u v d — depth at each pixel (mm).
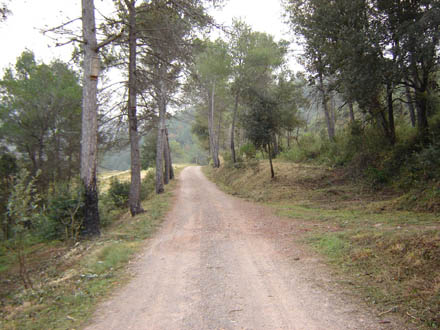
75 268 6160
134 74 12430
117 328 3580
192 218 11711
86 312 4078
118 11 11984
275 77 28109
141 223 10805
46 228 9828
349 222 8789
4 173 16516
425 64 12391
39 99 18688
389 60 11844
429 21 9977
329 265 5500
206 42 13609
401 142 14344
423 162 11234
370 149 15945
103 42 9562
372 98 13742
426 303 3643
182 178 36094
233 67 27781
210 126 37406
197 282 5031
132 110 13008
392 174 13336
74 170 22078
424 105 13406
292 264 5746
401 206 10039
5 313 4457
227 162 34625
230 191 21359
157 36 12711
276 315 3727
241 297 4332
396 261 4988
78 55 10242
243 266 5789
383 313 3602
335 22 13242
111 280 5316
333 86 14938
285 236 8008
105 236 9094
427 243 5039
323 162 20422
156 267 5992
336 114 27000
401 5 11719
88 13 9352
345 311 3730
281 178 18672
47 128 19844
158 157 22078
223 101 37500
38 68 19094
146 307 4148
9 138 19422
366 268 5066
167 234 9148
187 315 3832
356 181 14906
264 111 18938
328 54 13914
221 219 11164
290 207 12625
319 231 8117
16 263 8867
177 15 11875
